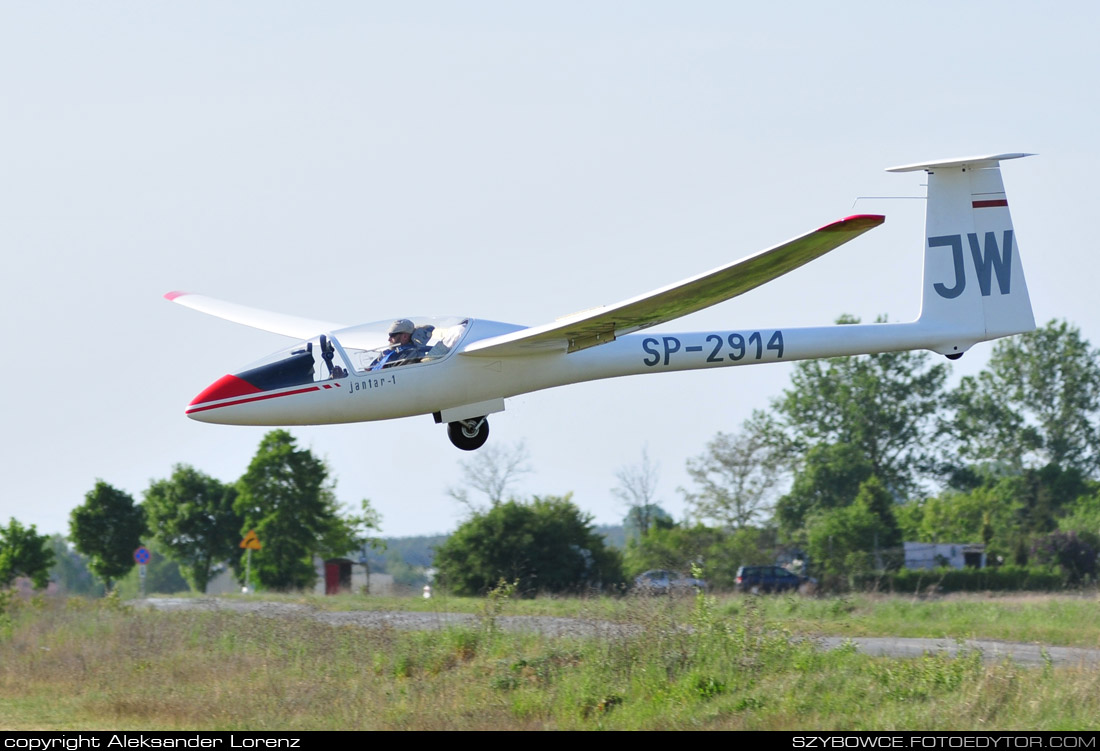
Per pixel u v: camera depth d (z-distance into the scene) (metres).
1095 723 38.88
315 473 193.00
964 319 53.25
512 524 136.88
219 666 51.81
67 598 80.00
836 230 38.44
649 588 58.12
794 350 51.28
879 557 174.88
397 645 54.44
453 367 46.56
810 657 47.88
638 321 45.94
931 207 53.31
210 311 66.06
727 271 41.38
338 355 45.69
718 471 196.62
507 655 51.94
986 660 53.66
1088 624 71.81
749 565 154.62
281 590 184.62
